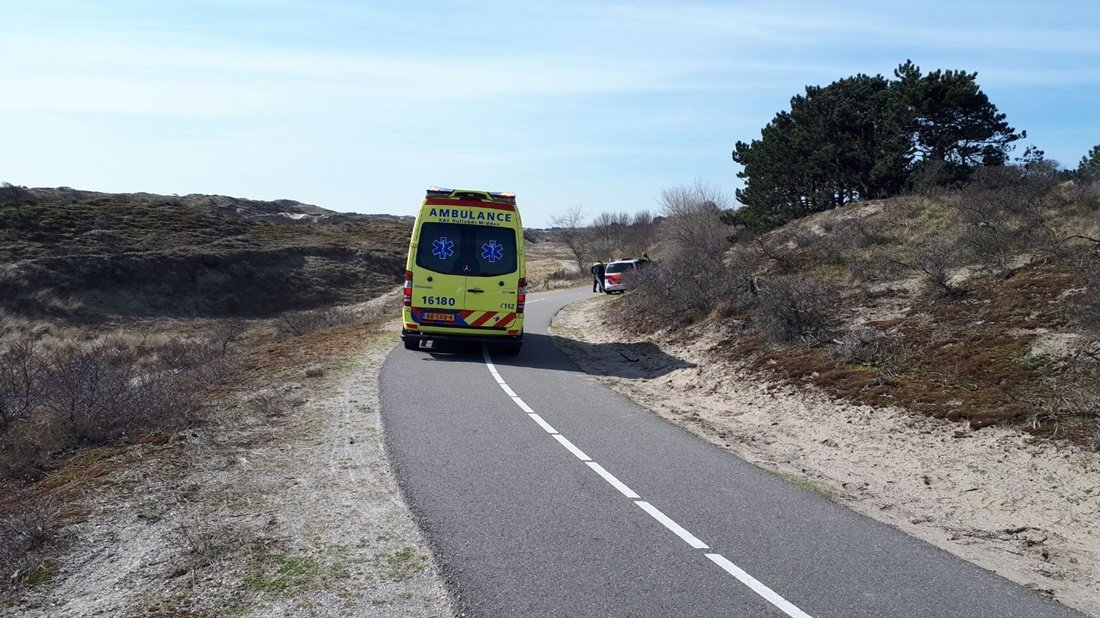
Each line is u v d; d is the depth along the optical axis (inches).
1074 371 425.4
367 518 261.6
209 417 416.2
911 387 465.1
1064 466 339.9
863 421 440.5
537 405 477.7
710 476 332.8
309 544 238.1
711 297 815.7
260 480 305.3
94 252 2074.3
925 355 514.9
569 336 910.4
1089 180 891.4
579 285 1936.5
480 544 239.6
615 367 688.4
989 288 610.5
